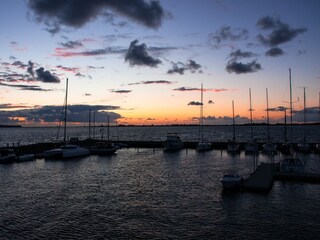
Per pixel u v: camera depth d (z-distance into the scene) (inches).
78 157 2699.3
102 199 1262.3
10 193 1363.2
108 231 920.9
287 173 1584.6
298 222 984.3
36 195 1328.7
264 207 1134.4
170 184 1531.7
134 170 1990.7
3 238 872.3
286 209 1111.6
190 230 923.4
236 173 1840.6
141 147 3745.1
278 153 2957.7
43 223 986.7
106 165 2228.1
